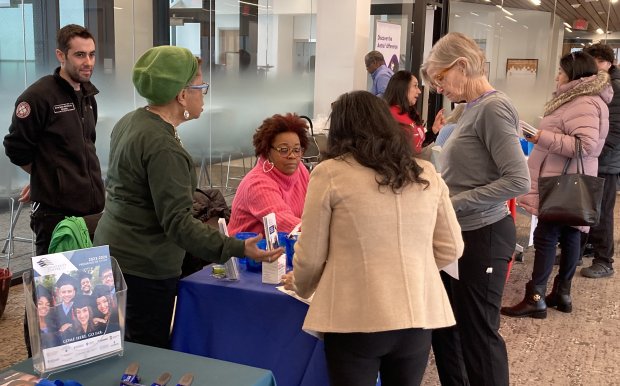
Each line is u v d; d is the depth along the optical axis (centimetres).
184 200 183
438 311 153
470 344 211
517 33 770
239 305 203
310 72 711
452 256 162
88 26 440
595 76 344
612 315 373
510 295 403
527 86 782
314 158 374
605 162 426
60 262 142
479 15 751
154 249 193
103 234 197
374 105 153
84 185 301
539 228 359
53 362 139
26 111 280
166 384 135
